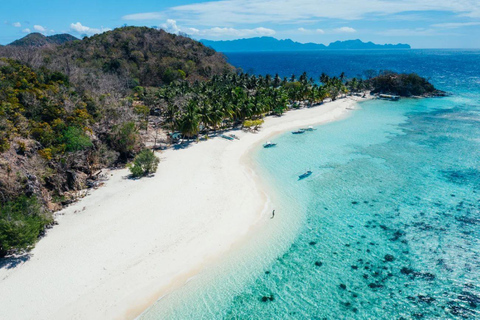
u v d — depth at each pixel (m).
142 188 38.72
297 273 26.08
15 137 34.69
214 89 84.31
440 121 76.69
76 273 24.78
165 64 115.88
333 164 48.91
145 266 25.89
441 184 42.03
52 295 22.78
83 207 34.12
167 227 30.97
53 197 34.59
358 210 35.84
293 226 32.53
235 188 39.66
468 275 25.78
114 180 41.06
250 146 56.75
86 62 103.56
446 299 23.45
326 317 21.95
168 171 44.06
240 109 67.19
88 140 41.53
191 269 25.97
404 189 40.75
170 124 59.12
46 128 39.25
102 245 28.02
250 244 29.41
